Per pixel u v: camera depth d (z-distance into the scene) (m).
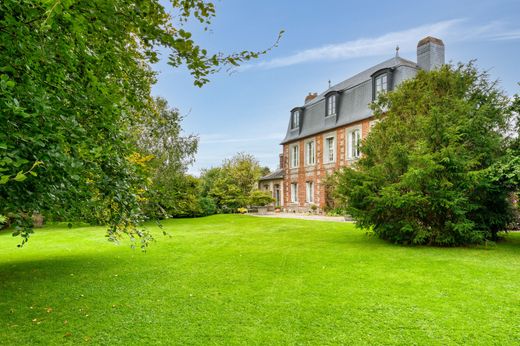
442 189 6.82
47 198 3.06
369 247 7.29
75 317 3.43
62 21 2.48
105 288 4.48
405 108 8.66
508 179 6.68
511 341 2.72
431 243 7.46
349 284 4.35
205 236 10.05
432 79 8.45
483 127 7.43
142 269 5.59
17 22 2.18
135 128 6.89
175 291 4.26
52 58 2.52
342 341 2.78
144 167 4.21
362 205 8.05
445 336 2.82
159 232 11.52
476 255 6.20
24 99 2.27
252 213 22.41
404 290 4.04
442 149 6.77
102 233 11.64
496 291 3.94
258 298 3.89
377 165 7.73
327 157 19.75
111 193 3.53
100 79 3.31
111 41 3.05
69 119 2.58
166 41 2.83
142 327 3.13
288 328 3.05
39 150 2.32
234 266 5.62
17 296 4.18
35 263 6.31
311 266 5.45
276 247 7.59
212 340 2.83
